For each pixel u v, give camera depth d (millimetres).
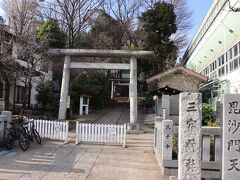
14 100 27375
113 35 46594
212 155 9172
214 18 25781
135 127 20609
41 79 28672
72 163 10680
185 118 7223
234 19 19641
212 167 8852
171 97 21703
